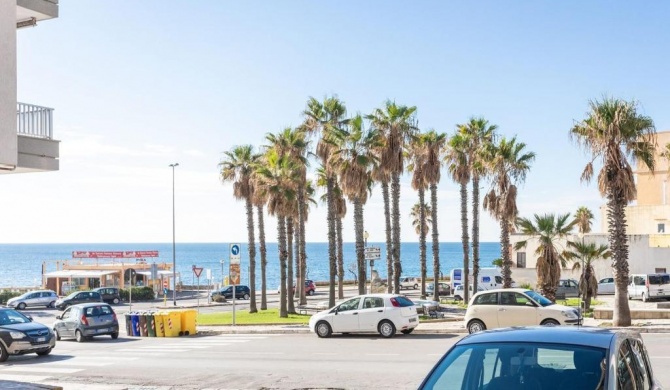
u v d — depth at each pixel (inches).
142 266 3036.4
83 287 2851.9
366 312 1029.8
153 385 663.1
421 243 2084.2
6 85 610.5
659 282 1792.6
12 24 619.2
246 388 628.1
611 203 1026.1
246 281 5137.8
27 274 7071.9
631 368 252.2
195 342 1080.2
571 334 254.5
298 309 1798.7
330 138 1595.7
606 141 997.8
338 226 2053.4
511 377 236.1
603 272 2207.2
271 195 1614.2
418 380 619.5
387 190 1696.6
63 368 802.2
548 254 1425.9
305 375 679.1
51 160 694.5
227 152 1908.2
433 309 1424.7
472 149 1924.2
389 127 1617.9
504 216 1546.5
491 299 976.9
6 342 888.3
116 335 1194.0
